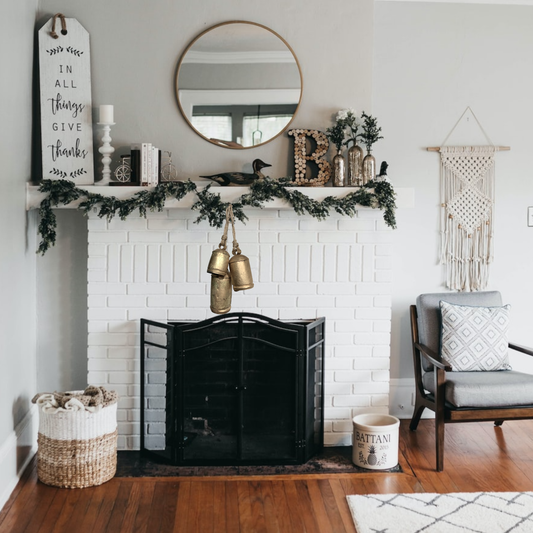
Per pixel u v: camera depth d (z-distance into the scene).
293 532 2.86
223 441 3.60
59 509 3.07
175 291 3.79
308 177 3.90
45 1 3.80
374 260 3.86
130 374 3.81
